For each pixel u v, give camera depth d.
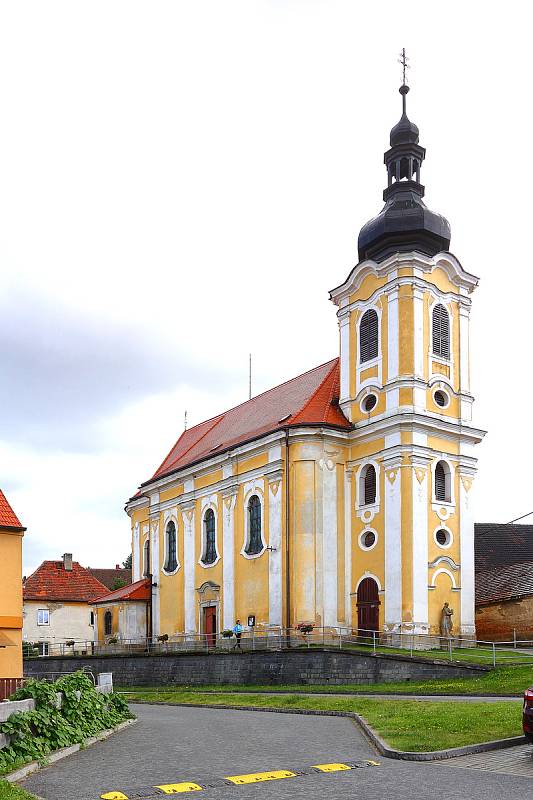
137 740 20.38
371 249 48.47
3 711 17.59
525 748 17.31
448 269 47.50
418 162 49.44
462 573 44.97
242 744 19.17
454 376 47.09
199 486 56.62
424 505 43.94
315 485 46.09
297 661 37.44
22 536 30.50
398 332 45.38
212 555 54.75
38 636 74.94
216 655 41.19
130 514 68.50
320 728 21.78
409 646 41.59
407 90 50.56
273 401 56.78
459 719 20.16
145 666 45.41
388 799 13.20
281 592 46.31
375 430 45.50
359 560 45.47
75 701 20.41
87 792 14.09
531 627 46.94
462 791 13.71
